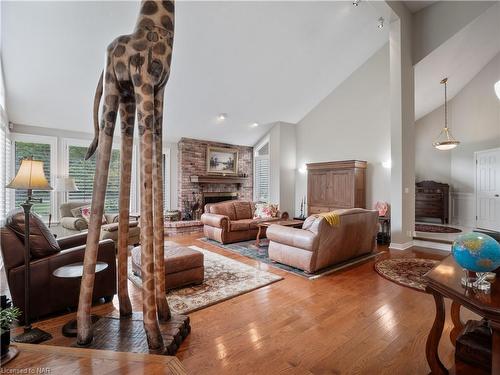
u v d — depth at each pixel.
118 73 1.62
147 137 1.60
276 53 5.06
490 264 1.24
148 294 1.64
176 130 6.58
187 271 2.95
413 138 5.06
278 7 4.20
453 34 4.52
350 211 3.81
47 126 5.23
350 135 6.46
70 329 2.00
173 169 7.06
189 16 3.93
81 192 5.66
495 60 6.16
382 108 5.89
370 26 5.15
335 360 1.74
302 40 4.96
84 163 5.69
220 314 2.35
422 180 7.89
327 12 4.56
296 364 1.70
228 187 7.85
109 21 3.55
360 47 5.67
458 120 7.11
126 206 2.02
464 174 6.97
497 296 1.20
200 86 5.29
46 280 2.25
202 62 4.75
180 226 6.10
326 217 3.42
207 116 6.31
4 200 4.02
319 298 2.68
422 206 7.47
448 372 1.55
